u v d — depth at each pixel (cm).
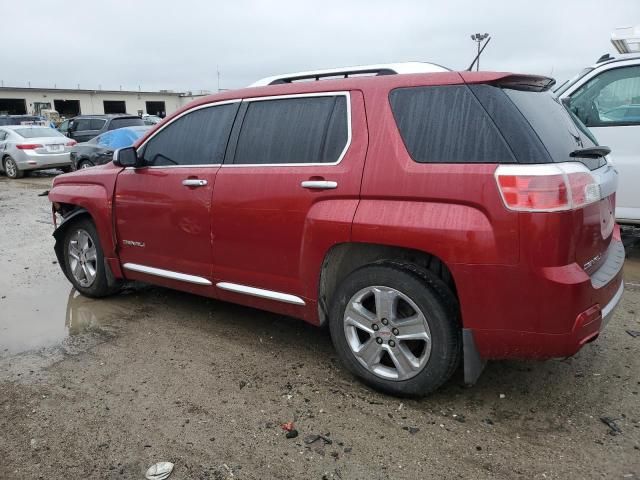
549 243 265
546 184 264
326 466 266
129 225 454
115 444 286
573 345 274
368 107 325
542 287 268
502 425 296
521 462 265
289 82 388
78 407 323
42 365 379
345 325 332
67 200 498
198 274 412
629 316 444
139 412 316
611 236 338
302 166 345
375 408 315
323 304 354
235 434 293
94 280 501
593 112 580
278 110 369
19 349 407
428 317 299
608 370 354
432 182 291
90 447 284
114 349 404
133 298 517
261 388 341
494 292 279
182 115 425
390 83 323
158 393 338
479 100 293
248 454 276
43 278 594
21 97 6325
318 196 332
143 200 437
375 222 306
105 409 320
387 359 331
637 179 560
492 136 283
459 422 300
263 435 291
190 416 311
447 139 295
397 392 320
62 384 351
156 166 433
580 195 275
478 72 303
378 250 332
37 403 328
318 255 334
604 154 315
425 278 299
